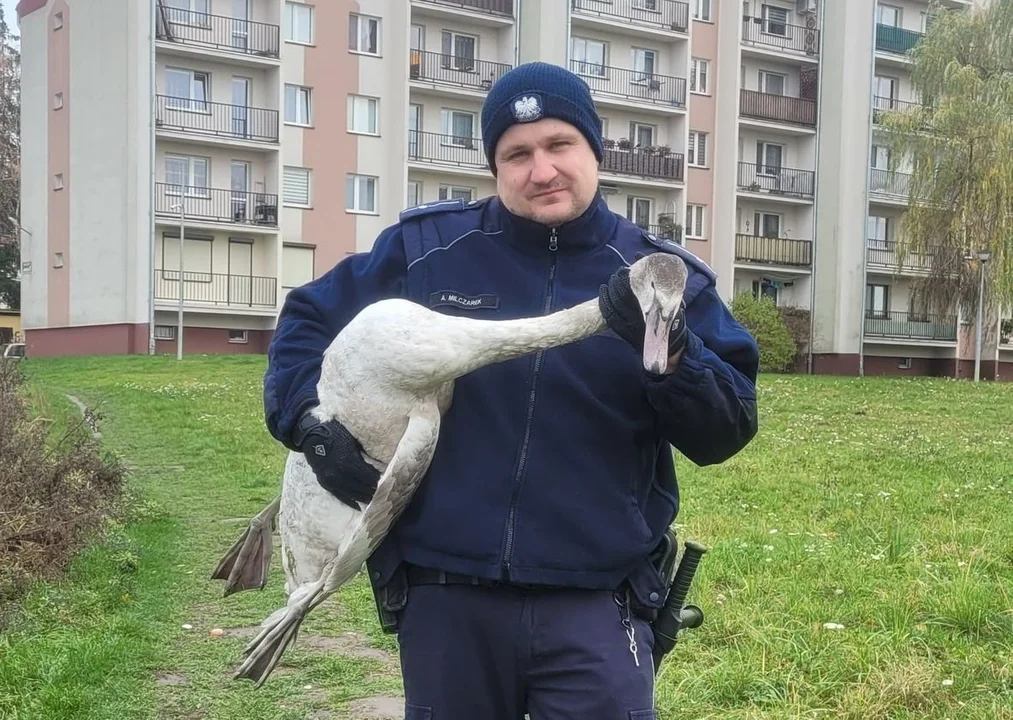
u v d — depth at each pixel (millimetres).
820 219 37312
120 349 29016
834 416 16641
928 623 5023
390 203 32031
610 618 2176
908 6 39469
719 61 36594
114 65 28781
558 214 2209
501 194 2275
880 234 39250
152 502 8414
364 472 2115
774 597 5441
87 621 5301
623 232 2328
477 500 2150
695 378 2012
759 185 37281
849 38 36312
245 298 30406
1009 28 27984
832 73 36875
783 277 37938
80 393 17766
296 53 30500
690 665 4520
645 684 2150
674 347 1966
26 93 32312
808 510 8375
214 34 29625
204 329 30203
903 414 17016
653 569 2289
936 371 39812
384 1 31609
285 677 4723
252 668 2098
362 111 31703
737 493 9234
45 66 31312
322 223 31172
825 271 37031
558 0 33500
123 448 11953
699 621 2525
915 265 35875
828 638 4766
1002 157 26547
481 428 2178
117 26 28594
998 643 4754
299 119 30812
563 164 2195
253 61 29781
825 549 6566
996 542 6766
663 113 35750
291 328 2385
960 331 38875
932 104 28781
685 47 35844
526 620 2162
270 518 2635
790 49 37156
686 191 36000
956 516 7988
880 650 4598
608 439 2170
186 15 29438
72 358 25484
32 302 32531
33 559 5902
